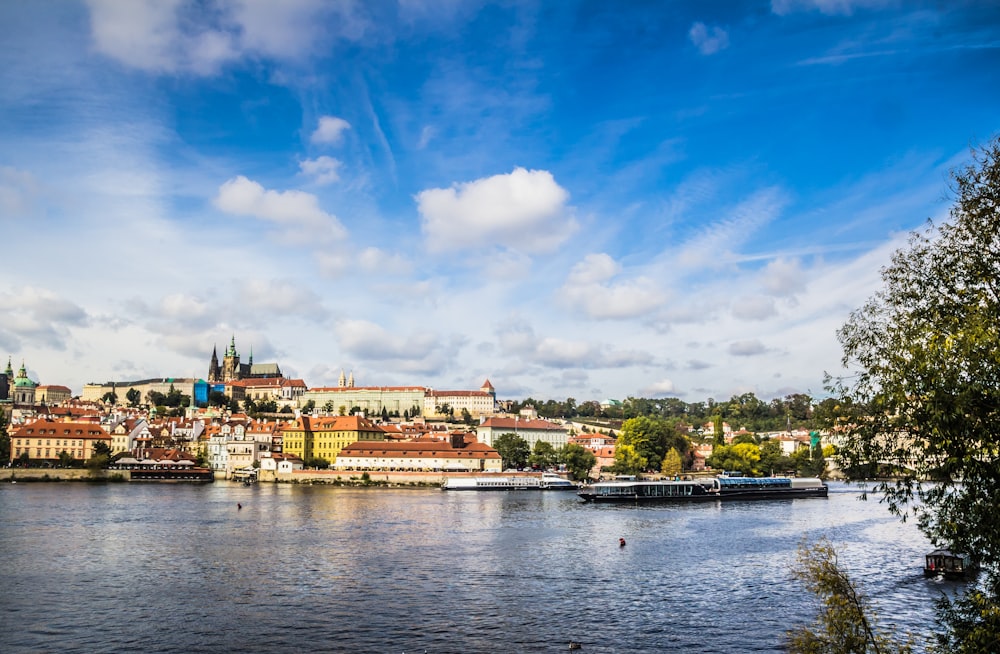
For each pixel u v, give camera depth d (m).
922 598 86.12
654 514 176.88
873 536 136.38
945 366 39.09
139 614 78.00
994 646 40.66
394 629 73.69
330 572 98.81
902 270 44.00
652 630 73.75
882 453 42.25
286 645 68.81
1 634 71.25
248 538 127.44
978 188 41.69
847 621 45.81
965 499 40.06
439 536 131.75
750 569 102.25
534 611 80.12
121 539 125.12
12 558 106.88
